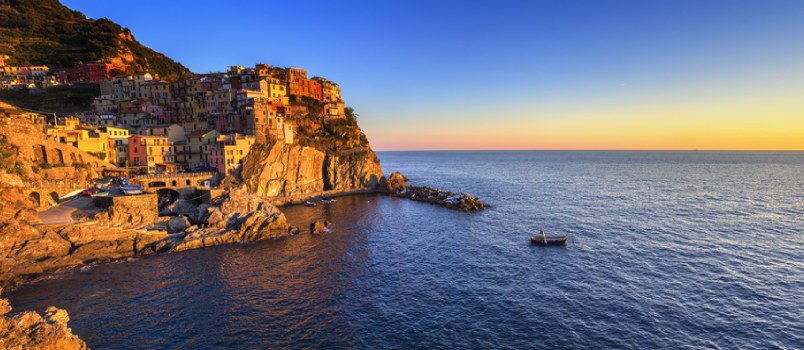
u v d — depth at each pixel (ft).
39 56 540.52
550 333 135.13
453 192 442.91
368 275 190.60
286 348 127.85
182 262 208.54
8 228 190.70
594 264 200.34
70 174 275.39
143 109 434.71
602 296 162.50
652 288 169.17
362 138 561.84
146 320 145.69
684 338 130.82
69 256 200.64
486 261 208.85
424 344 129.80
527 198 416.67
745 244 228.02
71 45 575.79
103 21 638.12
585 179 622.13
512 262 206.39
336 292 170.91
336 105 567.59
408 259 214.07
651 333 134.10
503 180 620.08
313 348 127.75
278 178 403.54
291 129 456.86
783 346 125.29
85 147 319.27
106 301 161.07
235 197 278.26
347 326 141.79
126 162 328.70
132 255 218.18
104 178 304.50
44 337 87.51
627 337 131.95
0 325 87.30
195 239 236.22
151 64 637.71
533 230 273.13
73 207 240.32
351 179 474.08
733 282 173.27
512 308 153.79
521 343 129.59
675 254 212.23
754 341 128.26
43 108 441.27
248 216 263.08
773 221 287.28
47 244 198.08
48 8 641.40
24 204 214.69
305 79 554.87
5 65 508.53
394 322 144.56
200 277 187.42
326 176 465.06
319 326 141.79
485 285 176.65
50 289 172.35
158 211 276.82
